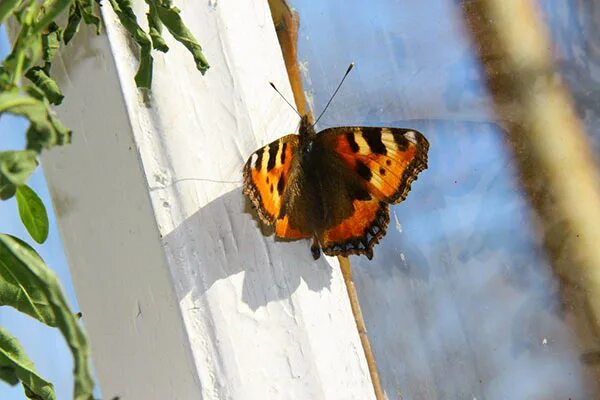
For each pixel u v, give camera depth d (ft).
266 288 1.86
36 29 1.65
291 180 1.90
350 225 1.92
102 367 1.90
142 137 1.84
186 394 1.84
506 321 1.97
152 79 1.85
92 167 1.87
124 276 1.86
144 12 1.85
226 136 1.87
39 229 1.75
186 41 1.78
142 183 1.83
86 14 1.78
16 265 1.69
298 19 1.96
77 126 1.88
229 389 1.83
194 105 1.86
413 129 1.97
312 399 1.86
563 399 1.97
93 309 1.90
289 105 1.91
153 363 1.86
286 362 1.85
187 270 1.83
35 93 1.66
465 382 1.95
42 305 1.70
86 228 1.89
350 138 1.93
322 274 1.89
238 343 1.84
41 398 1.73
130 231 1.85
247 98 1.88
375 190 1.92
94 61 1.85
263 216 1.86
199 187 1.85
